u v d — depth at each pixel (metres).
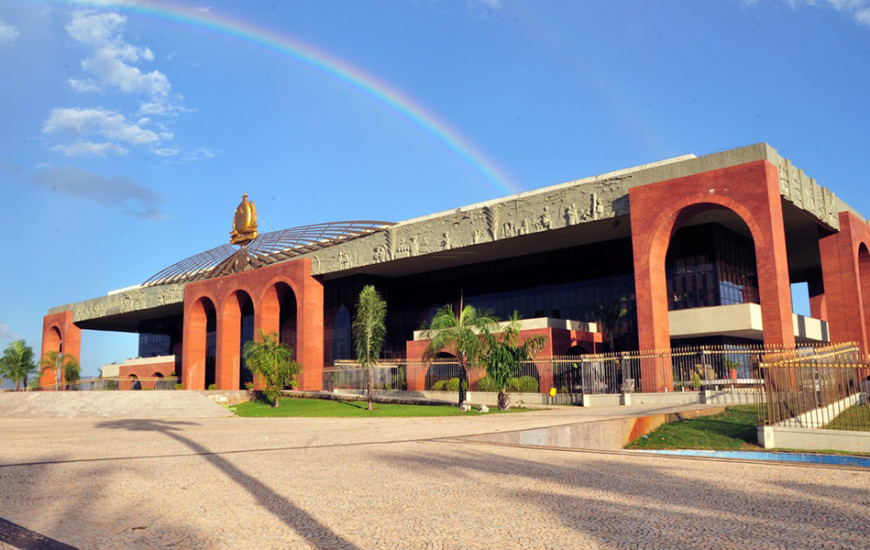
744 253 44.78
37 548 6.95
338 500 9.30
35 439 20.25
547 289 49.12
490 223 43.84
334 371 51.56
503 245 45.94
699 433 20.97
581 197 39.03
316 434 20.44
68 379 76.62
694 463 12.53
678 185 34.47
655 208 35.09
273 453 15.13
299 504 9.06
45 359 84.56
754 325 38.00
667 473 11.32
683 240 42.34
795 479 10.53
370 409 35.19
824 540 6.89
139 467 12.91
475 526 7.66
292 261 54.47
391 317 59.44
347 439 18.42
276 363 41.47
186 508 8.90
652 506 8.62
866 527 7.43
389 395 41.59
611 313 43.88
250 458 14.21
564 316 47.94
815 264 56.94
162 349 84.50
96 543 7.14
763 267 31.55
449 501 9.12
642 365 34.00
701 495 9.31
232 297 60.50
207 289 62.66
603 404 31.86
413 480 10.92
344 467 12.57
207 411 40.69
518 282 50.97
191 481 11.12
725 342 40.94
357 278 58.09
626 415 22.81
